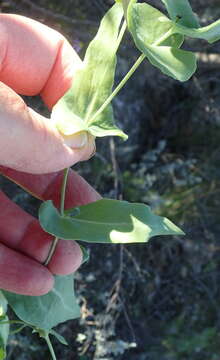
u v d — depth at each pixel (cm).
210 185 52
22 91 18
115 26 14
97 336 41
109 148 45
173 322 50
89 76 15
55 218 15
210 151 54
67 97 15
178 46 14
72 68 18
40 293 18
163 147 52
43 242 18
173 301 50
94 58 14
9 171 19
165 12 32
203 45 37
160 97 54
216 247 51
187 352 49
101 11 36
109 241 14
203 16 40
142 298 49
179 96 54
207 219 51
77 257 18
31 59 18
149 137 54
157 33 14
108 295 42
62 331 41
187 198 51
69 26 37
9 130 14
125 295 46
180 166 52
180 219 51
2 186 40
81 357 41
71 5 38
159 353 48
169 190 51
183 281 51
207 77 47
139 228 14
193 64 13
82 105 15
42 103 38
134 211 15
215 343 50
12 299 18
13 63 17
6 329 18
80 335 40
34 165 15
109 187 46
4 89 15
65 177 15
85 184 19
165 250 50
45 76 18
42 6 37
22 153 15
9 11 35
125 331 47
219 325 50
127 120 52
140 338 48
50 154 15
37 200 41
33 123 15
